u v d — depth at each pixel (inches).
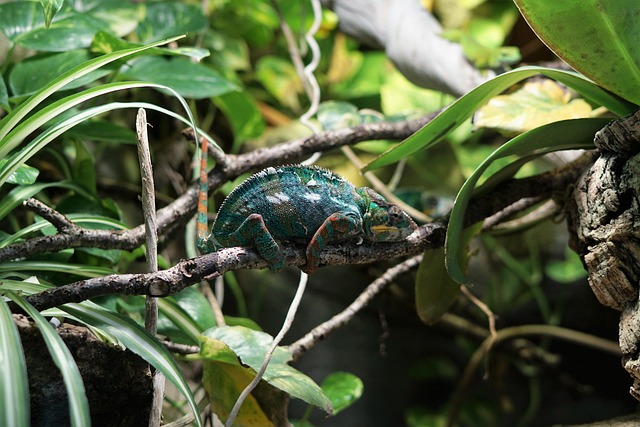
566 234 77.8
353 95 80.1
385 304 80.4
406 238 45.6
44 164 58.1
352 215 43.8
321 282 81.9
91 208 50.8
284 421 47.9
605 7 41.8
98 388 43.3
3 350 37.9
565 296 80.3
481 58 56.5
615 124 43.1
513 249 78.8
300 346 50.2
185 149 67.8
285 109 81.9
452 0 72.6
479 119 50.1
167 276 41.2
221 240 43.9
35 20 52.3
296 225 43.7
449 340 88.5
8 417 36.5
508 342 78.8
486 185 47.9
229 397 47.7
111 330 41.8
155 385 43.9
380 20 61.7
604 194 44.0
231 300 82.7
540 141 45.8
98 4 56.6
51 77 50.3
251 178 44.2
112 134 52.0
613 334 80.7
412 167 77.2
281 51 82.7
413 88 73.2
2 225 55.4
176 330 50.4
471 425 87.8
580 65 43.6
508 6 72.2
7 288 42.1
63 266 44.5
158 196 65.1
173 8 59.3
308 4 75.6
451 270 45.4
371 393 89.4
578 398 78.7
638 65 43.1
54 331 39.7
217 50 71.6
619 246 43.7
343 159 75.6
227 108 64.3
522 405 88.8
